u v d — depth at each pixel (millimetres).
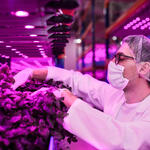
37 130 594
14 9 545
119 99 1081
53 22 706
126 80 982
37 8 542
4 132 528
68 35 975
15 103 677
